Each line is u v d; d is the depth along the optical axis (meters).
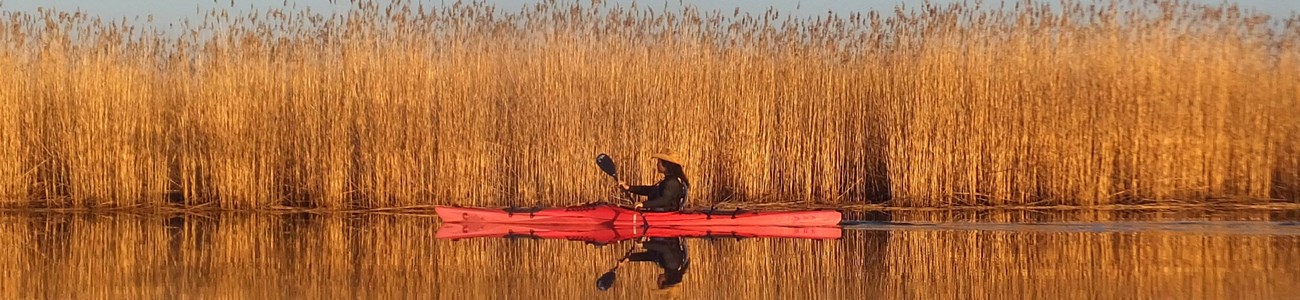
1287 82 20.09
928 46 20.19
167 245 16.09
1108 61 20.05
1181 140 20.05
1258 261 13.66
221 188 20.23
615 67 20.08
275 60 20.25
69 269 13.82
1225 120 20.03
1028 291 11.82
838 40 20.47
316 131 20.22
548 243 16.19
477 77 20.06
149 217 19.62
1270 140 20.06
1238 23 19.95
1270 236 15.98
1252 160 20.11
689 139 20.05
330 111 20.08
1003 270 13.26
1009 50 20.12
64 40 20.20
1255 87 20.05
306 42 20.22
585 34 20.09
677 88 20.06
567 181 19.95
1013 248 15.14
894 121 20.31
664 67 20.11
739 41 20.31
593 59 20.08
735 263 14.06
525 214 18.11
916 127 20.17
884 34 20.39
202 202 20.61
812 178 20.48
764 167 20.30
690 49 20.16
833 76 20.48
